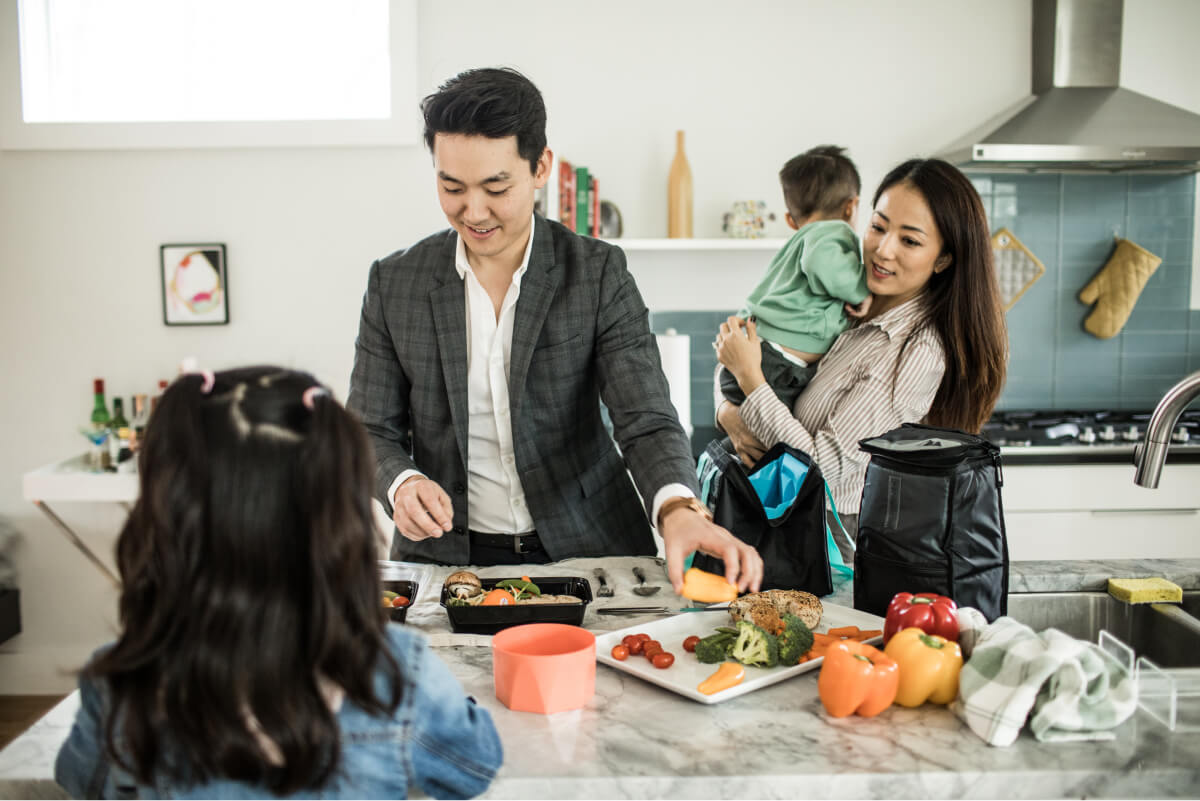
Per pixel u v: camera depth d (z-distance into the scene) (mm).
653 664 1184
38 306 3447
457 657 1240
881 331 1895
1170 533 3160
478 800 925
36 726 1072
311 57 3467
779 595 1326
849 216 2436
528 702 1072
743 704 1098
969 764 955
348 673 811
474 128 1417
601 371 1698
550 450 1727
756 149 3492
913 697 1081
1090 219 3592
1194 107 3529
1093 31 3359
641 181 3498
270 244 3445
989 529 1308
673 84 3469
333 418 824
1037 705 1024
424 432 1735
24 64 3373
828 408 1933
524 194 1512
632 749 986
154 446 797
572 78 3461
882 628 1293
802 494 1475
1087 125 3180
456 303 1683
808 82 3475
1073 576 1511
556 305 1682
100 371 3471
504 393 1711
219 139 3375
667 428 1570
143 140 3369
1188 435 3291
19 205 3414
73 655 3520
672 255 3545
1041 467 3129
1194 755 979
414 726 873
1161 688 1061
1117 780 942
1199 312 3641
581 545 1739
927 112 3490
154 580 793
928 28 3467
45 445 3488
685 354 3232
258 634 783
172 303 3432
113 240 3430
